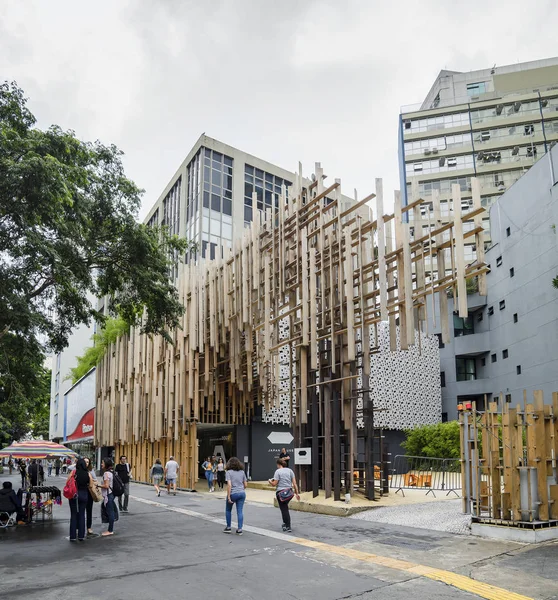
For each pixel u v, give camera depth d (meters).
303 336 17.05
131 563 8.84
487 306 41.28
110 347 37.25
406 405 37.47
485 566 8.10
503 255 39.03
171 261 18.59
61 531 12.49
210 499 20.12
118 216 16.91
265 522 13.07
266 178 48.09
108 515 11.83
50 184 13.24
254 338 23.52
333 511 14.31
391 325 14.69
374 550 9.43
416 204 14.36
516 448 10.18
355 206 15.96
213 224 43.47
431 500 16.03
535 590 6.85
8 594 7.09
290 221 18.94
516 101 57.66
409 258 13.76
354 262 17.28
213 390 25.00
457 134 58.25
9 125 14.67
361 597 6.78
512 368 37.62
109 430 35.94
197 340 25.27
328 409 16.59
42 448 14.83
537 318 34.66
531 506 9.91
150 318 18.50
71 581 7.73
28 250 13.67
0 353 17.09
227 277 22.64
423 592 6.93
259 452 29.55
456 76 67.69
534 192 35.19
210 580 7.67
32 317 14.70
